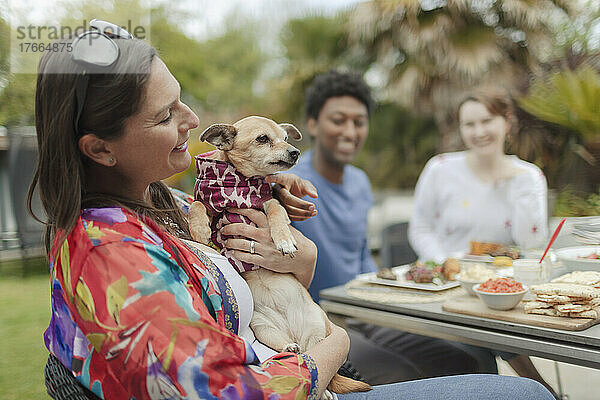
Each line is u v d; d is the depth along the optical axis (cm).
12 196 458
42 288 458
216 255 118
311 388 98
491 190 287
